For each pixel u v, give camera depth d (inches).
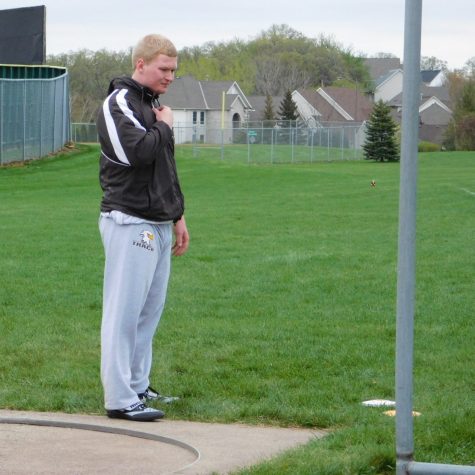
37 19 2746.1
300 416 344.2
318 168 2834.6
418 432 308.2
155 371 434.3
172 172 354.6
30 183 2079.2
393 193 1722.4
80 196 1754.4
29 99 2506.2
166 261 362.3
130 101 340.5
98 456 298.2
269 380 417.4
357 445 294.0
